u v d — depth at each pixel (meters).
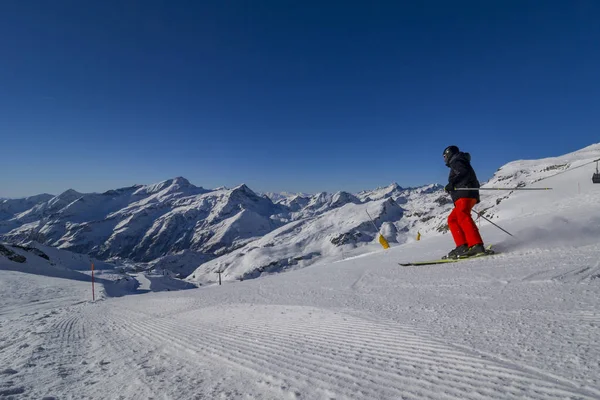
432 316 3.58
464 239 7.40
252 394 2.12
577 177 41.53
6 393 2.60
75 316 9.16
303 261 183.75
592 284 3.77
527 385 1.79
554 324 2.72
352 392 1.98
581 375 1.81
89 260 98.69
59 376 3.07
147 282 65.31
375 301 4.86
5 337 6.30
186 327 5.16
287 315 4.82
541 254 5.94
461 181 7.12
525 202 43.84
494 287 4.43
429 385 1.96
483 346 2.48
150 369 3.03
